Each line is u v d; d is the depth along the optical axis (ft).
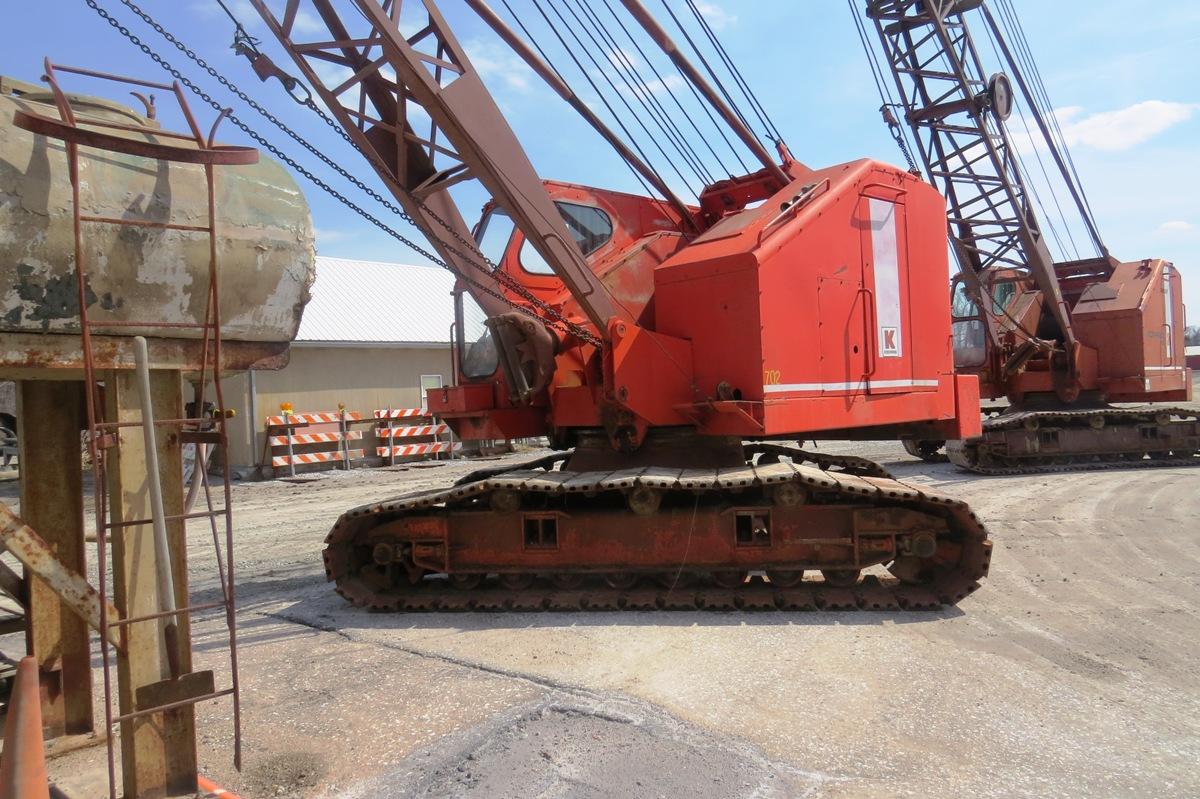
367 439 67.62
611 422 22.91
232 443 61.72
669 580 21.97
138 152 9.25
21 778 7.89
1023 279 52.29
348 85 19.61
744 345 21.65
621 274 24.84
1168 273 53.01
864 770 11.76
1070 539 28.35
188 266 10.28
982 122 49.16
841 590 21.22
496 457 71.36
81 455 13.58
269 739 13.43
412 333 71.46
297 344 63.52
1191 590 21.61
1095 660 16.46
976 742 12.69
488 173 20.13
